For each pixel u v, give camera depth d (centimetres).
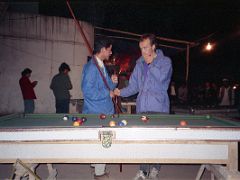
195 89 1473
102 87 384
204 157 262
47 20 1002
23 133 254
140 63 377
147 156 261
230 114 705
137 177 347
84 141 259
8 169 454
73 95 1066
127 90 386
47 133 254
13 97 961
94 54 392
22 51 970
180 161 262
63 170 448
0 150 260
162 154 261
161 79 356
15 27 954
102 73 391
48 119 353
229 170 264
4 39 940
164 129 256
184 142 260
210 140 257
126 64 1244
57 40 1025
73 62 1063
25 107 805
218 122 334
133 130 256
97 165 333
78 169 453
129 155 261
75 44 1063
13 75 960
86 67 389
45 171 444
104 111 387
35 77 993
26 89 797
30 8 1085
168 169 461
